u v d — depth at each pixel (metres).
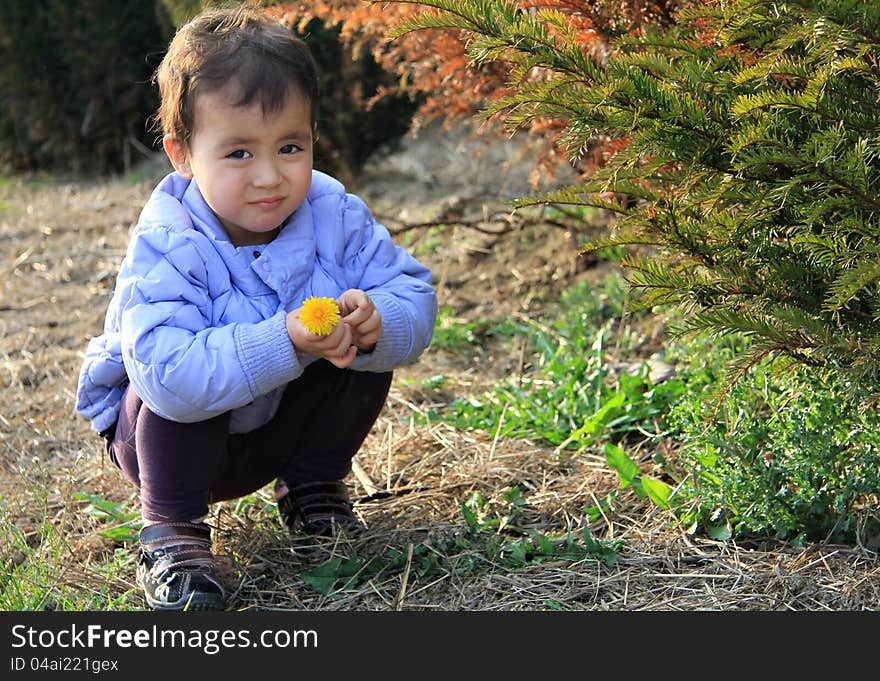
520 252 5.47
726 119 2.47
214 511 3.25
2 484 3.58
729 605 2.61
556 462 3.44
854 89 2.46
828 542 2.80
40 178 8.75
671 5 3.23
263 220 2.57
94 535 3.15
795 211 2.53
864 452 2.75
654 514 3.05
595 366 3.98
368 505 3.23
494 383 4.16
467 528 3.00
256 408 2.78
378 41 4.95
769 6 2.44
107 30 8.45
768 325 2.46
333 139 7.29
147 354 2.49
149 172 8.38
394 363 2.76
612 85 2.36
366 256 2.82
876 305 2.47
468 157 7.62
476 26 2.46
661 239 2.68
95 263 6.19
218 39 2.50
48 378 4.59
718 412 3.01
